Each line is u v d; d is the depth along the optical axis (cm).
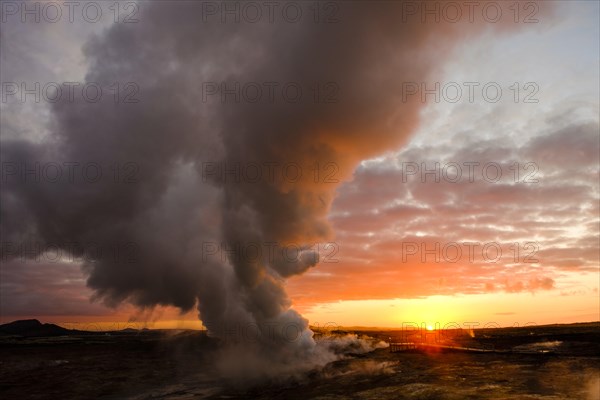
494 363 3192
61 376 3794
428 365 3356
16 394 3183
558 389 2177
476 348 4409
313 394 2661
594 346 3869
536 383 2355
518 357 3459
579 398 1953
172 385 3456
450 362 3431
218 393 3117
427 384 2527
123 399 3019
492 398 2055
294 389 2994
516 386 2308
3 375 3881
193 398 2955
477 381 2528
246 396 2928
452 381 2577
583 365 2834
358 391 2577
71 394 3175
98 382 3562
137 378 3731
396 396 2311
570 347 3956
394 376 2984
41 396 3120
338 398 2420
